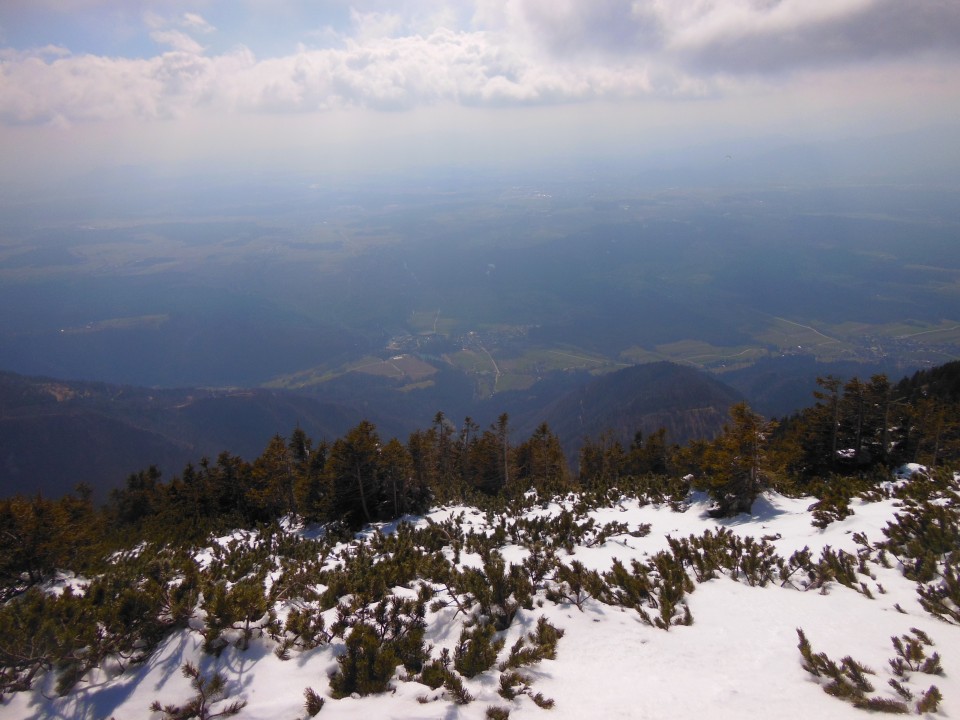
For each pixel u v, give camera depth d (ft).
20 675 27.12
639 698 21.94
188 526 82.58
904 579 35.06
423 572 39.34
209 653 27.58
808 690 22.09
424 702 22.22
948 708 20.11
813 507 57.88
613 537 55.57
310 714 22.02
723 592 35.19
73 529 55.01
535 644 27.53
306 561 53.42
